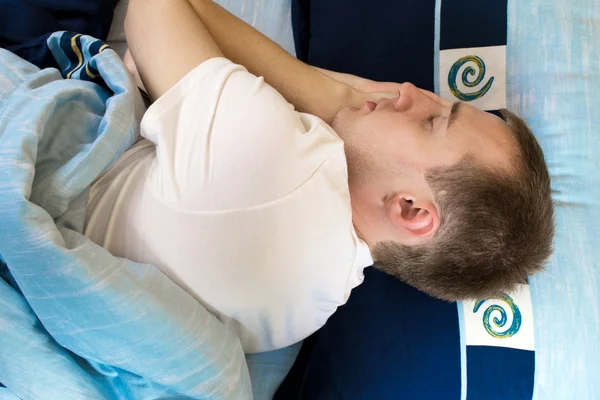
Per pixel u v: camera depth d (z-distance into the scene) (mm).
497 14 970
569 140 896
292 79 890
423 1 1004
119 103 685
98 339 615
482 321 862
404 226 718
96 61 739
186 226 663
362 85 954
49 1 891
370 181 725
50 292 586
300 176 673
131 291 606
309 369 905
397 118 723
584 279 839
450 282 759
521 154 712
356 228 761
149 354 627
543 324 836
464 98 964
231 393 682
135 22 745
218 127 660
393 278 915
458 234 708
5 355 607
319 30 1059
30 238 564
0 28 832
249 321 760
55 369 623
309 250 703
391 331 893
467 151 689
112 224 690
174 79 708
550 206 756
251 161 657
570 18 945
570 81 920
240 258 682
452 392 850
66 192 619
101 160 648
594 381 816
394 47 1010
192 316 659
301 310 774
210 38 748
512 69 949
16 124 612
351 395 876
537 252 740
